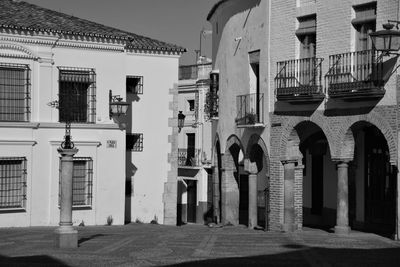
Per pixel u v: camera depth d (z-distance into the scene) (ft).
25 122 81.71
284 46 77.25
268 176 79.92
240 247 60.70
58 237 59.72
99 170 87.10
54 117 84.12
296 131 76.38
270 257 53.88
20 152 81.71
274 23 78.89
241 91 87.10
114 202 88.28
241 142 86.79
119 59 88.48
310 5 73.67
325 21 71.36
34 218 82.69
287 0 76.74
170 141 98.43
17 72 82.02
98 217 87.25
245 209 104.17
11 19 82.43
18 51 81.56
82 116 86.33
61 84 85.05
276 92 76.69
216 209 98.58
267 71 79.97
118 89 88.43
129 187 96.32
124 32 91.25
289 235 71.67
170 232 77.51
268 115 79.82
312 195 88.99
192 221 135.95
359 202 78.89
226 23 92.07
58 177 83.97
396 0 63.57
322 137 83.10
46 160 83.41
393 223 74.49
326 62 71.20
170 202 98.27
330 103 70.59
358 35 68.59
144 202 97.14
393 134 63.82
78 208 85.61
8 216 81.05
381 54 63.87
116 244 62.80
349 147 69.72
